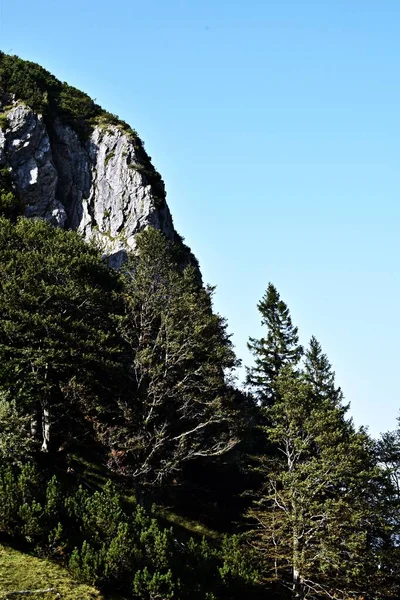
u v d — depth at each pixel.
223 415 41.59
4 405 33.72
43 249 47.59
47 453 40.19
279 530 35.12
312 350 53.44
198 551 31.47
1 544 27.11
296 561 33.66
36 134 86.56
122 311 48.03
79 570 26.17
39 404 42.31
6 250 45.62
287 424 39.62
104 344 43.12
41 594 24.23
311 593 34.44
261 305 58.00
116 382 42.78
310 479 35.75
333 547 33.47
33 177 82.75
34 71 104.81
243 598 30.52
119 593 26.55
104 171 91.00
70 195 88.19
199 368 42.56
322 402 40.00
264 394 53.88
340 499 34.84
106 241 81.88
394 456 47.28
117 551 26.94
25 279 42.53
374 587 35.12
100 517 28.80
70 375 41.12
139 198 85.56
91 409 40.47
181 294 49.16
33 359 39.28
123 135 95.06
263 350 55.38
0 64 104.56
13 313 40.41
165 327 44.12
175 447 41.53
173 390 42.41
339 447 36.00
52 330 40.53
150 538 28.94
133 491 40.75
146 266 51.62
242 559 32.50
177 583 27.12
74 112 97.81
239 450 46.75
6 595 23.41
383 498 38.22
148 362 42.62
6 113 88.38
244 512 44.91
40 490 30.25
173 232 92.31
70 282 43.91
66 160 90.56
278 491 37.44
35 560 26.64
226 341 50.16
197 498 44.97
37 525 27.31
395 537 39.09
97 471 41.72
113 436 38.88
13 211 76.06
